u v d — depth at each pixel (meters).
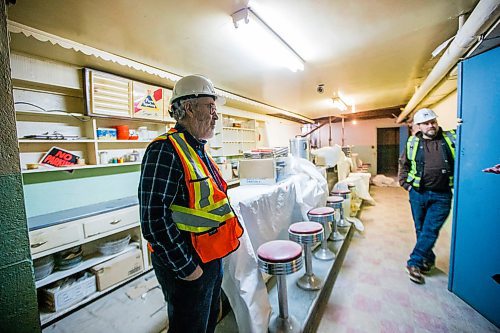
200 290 0.94
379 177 7.30
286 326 1.38
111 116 2.35
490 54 1.46
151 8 1.46
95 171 2.44
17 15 1.45
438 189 2.00
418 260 2.09
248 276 1.33
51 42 1.69
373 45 2.19
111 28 1.67
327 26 1.81
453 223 1.79
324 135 9.10
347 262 2.46
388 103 5.85
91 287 1.99
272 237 1.88
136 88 2.55
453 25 1.84
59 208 2.17
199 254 0.91
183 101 1.00
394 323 1.59
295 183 2.33
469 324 1.54
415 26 1.84
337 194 3.32
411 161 2.17
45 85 2.02
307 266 1.90
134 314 1.80
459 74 1.67
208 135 1.08
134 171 2.81
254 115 5.38
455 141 1.76
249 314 1.24
